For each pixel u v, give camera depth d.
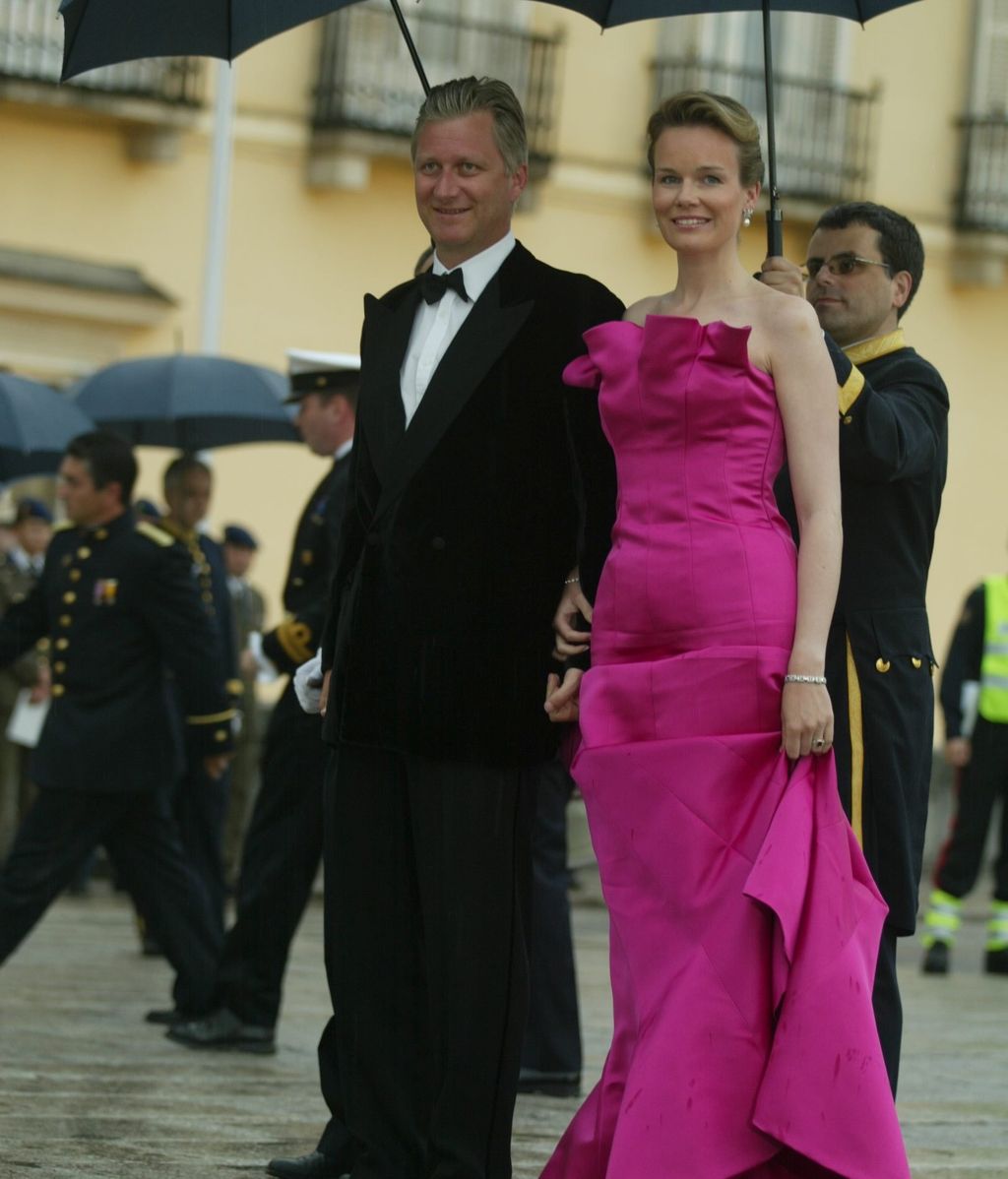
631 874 6.38
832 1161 5.99
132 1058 10.30
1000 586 17.33
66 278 25.38
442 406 6.81
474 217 6.89
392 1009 7.00
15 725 19.23
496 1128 6.77
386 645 6.82
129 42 7.91
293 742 10.45
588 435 6.67
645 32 28.94
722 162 6.51
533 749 6.80
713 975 6.14
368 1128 6.98
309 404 10.84
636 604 6.41
